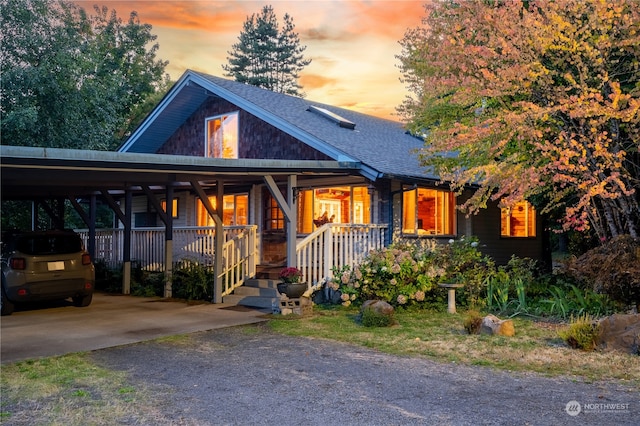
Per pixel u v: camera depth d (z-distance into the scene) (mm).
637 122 8492
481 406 4594
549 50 9094
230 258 12406
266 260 14953
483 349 6852
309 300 10156
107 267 16000
